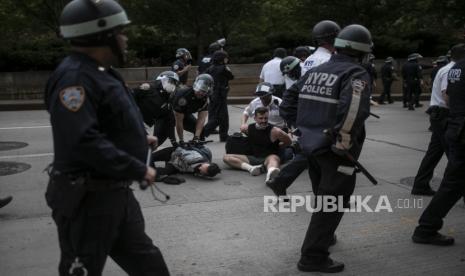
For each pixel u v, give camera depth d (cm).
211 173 648
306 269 390
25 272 393
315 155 374
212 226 491
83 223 242
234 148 712
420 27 2233
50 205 249
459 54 538
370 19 2078
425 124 1227
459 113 423
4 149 875
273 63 903
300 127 388
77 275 242
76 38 242
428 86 2042
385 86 1777
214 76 930
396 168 740
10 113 1425
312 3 2066
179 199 575
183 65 1209
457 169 430
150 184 242
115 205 247
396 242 454
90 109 231
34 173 705
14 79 1673
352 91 348
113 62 253
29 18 1844
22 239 459
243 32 2172
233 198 579
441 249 438
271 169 625
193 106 708
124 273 387
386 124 1226
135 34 1966
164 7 1814
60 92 230
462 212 535
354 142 355
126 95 248
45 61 1689
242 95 1862
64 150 236
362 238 463
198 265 405
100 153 226
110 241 251
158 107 641
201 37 1916
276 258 418
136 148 248
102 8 242
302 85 400
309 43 1994
